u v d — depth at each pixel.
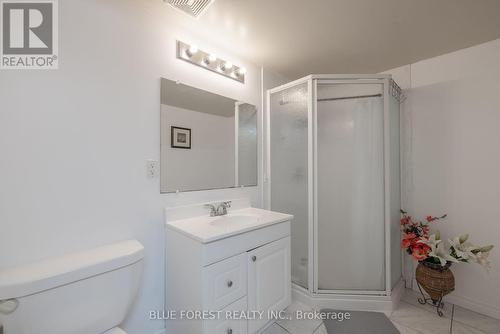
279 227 1.62
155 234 1.44
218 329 1.22
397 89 2.06
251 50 1.89
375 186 1.87
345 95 1.92
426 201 2.05
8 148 0.96
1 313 0.81
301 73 2.36
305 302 1.86
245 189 2.06
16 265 0.97
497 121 1.72
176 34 1.54
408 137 2.15
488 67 1.75
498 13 1.41
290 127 2.09
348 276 1.91
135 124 1.35
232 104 1.95
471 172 1.83
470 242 1.83
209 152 1.77
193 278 1.22
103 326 1.03
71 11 1.12
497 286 1.71
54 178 1.07
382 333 1.53
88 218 1.17
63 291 0.92
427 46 1.82
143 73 1.39
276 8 1.36
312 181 1.88
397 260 2.07
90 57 1.18
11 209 0.97
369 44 1.79
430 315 1.72
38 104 1.04
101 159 1.22
